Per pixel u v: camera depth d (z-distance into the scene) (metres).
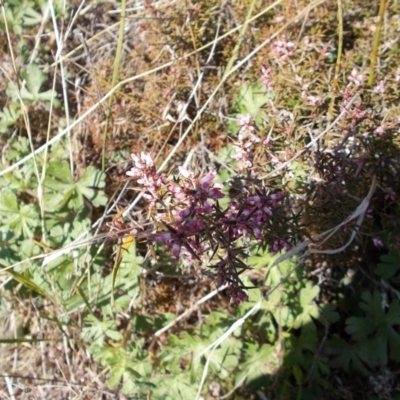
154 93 0.33
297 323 0.31
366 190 0.28
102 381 0.32
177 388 0.31
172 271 0.32
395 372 0.31
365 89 0.28
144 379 0.31
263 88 0.31
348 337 0.33
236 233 0.23
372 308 0.31
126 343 0.32
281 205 0.25
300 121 0.29
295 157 0.25
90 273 0.33
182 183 0.22
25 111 0.30
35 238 0.34
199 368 0.30
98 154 0.35
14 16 0.37
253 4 0.29
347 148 0.28
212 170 0.23
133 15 0.34
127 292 0.31
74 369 0.33
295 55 0.31
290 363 0.31
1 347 0.34
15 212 0.33
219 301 0.33
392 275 0.30
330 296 0.33
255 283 0.33
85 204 0.34
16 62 0.37
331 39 0.31
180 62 0.33
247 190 0.25
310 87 0.29
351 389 0.31
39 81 0.36
